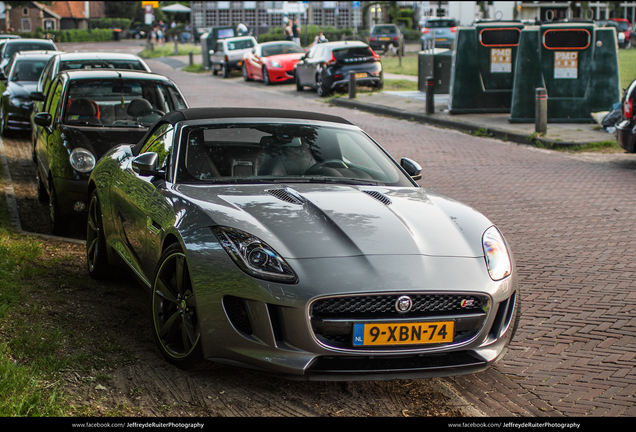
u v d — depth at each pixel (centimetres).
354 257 349
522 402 369
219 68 3456
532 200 884
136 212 451
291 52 2980
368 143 505
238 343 345
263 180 436
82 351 394
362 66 2348
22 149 1250
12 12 9031
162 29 7219
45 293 489
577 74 1587
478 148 1353
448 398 371
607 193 923
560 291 551
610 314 500
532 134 1422
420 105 1989
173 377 374
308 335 334
